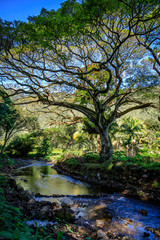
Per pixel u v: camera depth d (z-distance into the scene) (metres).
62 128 43.25
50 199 7.22
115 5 6.59
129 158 13.11
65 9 6.81
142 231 4.56
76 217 5.14
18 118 24.52
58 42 8.63
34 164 24.56
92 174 12.34
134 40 13.55
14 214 3.58
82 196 8.01
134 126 27.58
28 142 38.53
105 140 14.22
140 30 10.08
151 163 10.75
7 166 16.86
